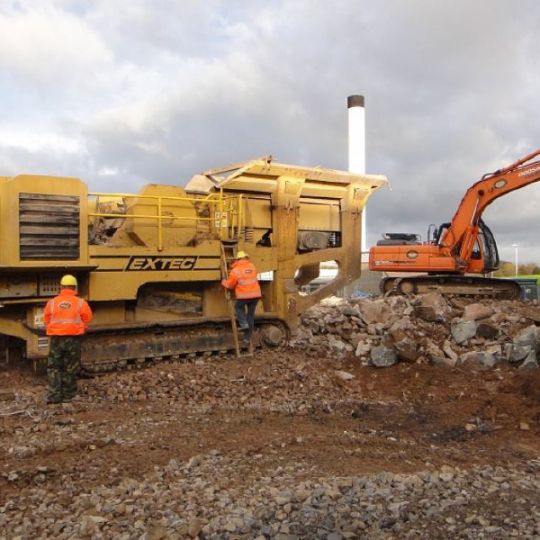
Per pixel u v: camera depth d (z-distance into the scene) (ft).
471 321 39.75
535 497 17.53
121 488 17.62
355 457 21.67
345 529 15.02
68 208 30.19
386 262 65.57
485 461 22.25
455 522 15.60
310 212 41.75
